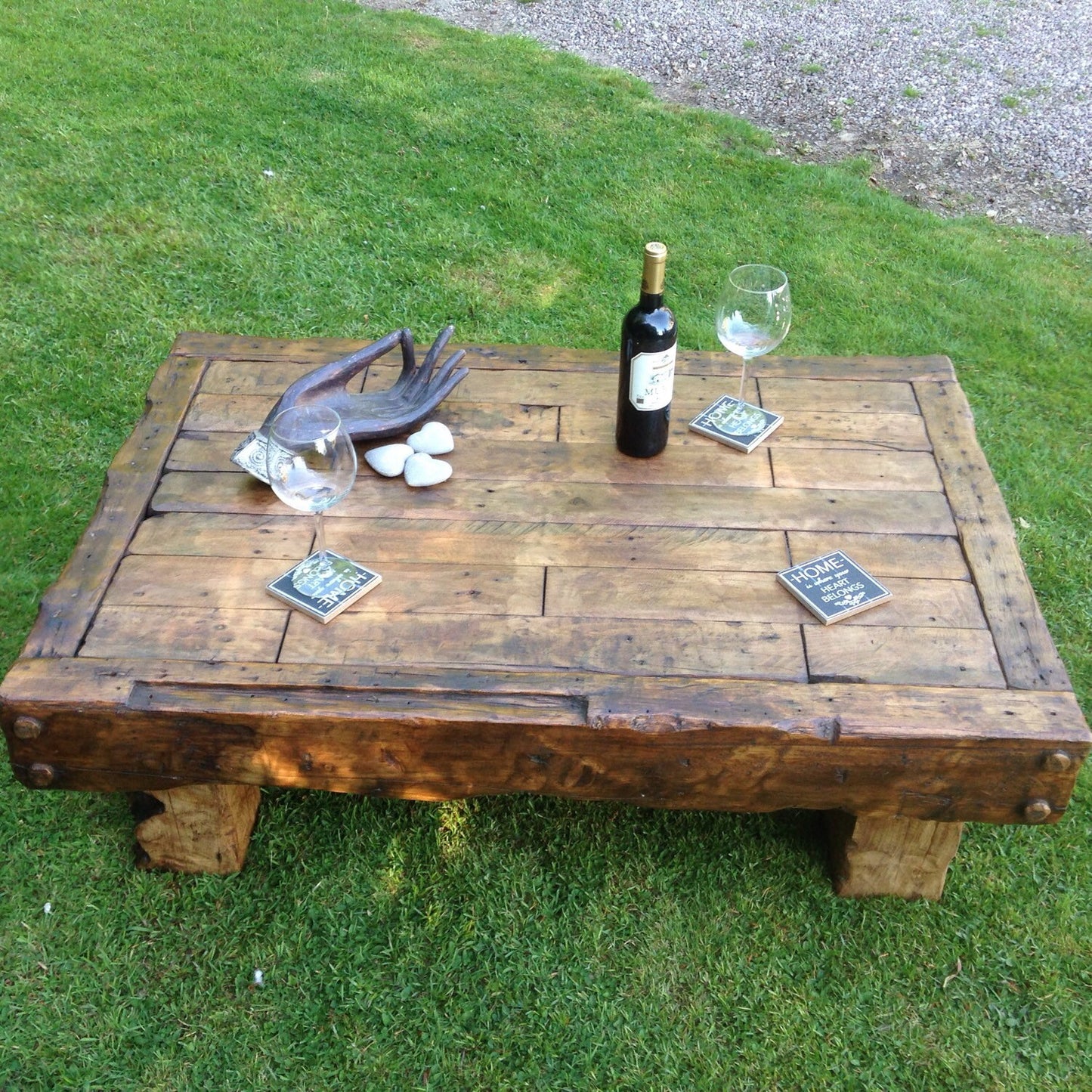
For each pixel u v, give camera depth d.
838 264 4.64
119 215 4.58
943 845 2.23
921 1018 2.17
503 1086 2.05
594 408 2.58
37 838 2.41
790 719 1.85
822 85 6.45
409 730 1.88
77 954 2.22
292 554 2.15
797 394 2.64
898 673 1.93
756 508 2.28
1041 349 4.21
